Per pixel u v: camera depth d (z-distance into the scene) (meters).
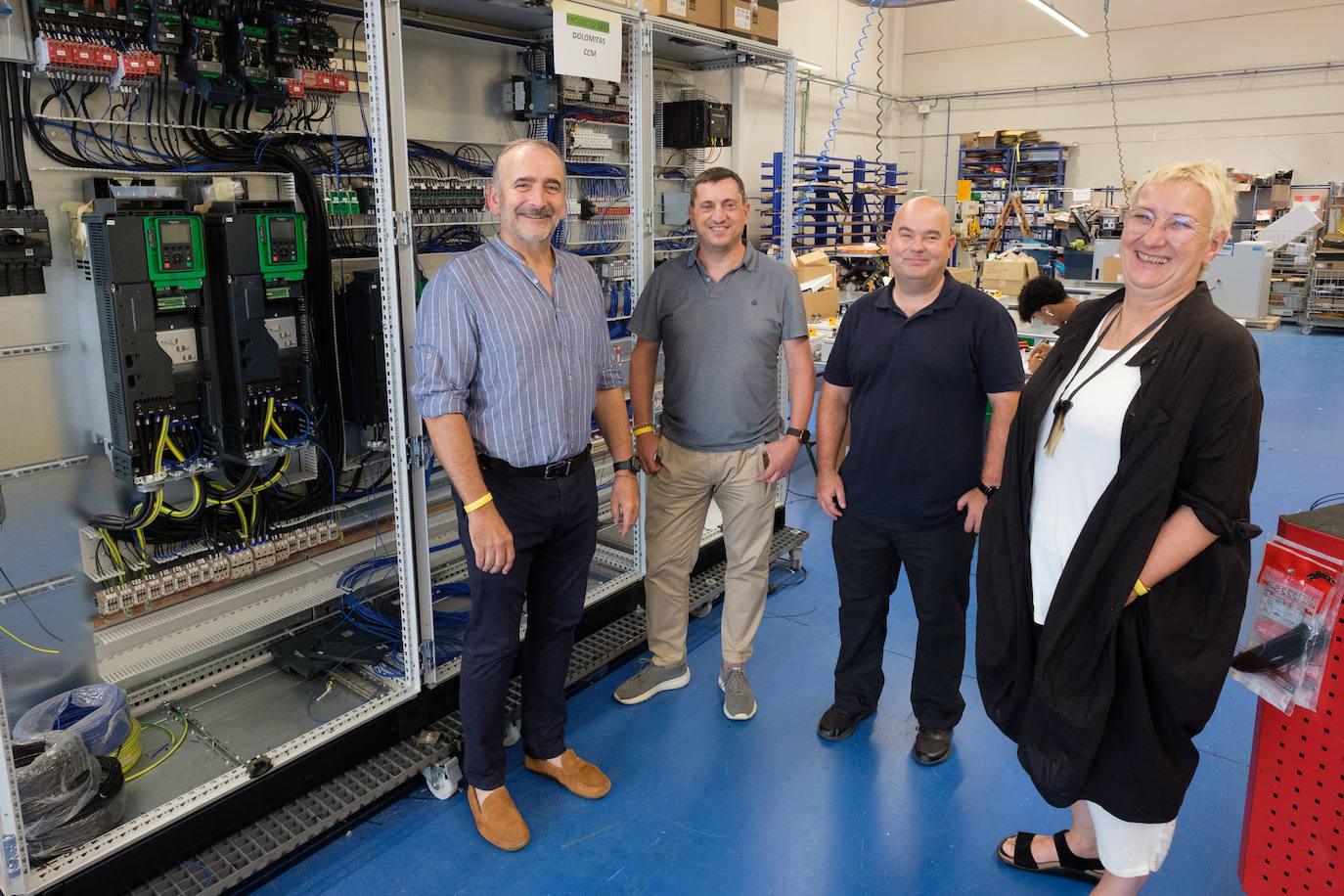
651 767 2.36
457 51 2.85
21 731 2.03
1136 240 1.39
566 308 1.99
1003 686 1.66
